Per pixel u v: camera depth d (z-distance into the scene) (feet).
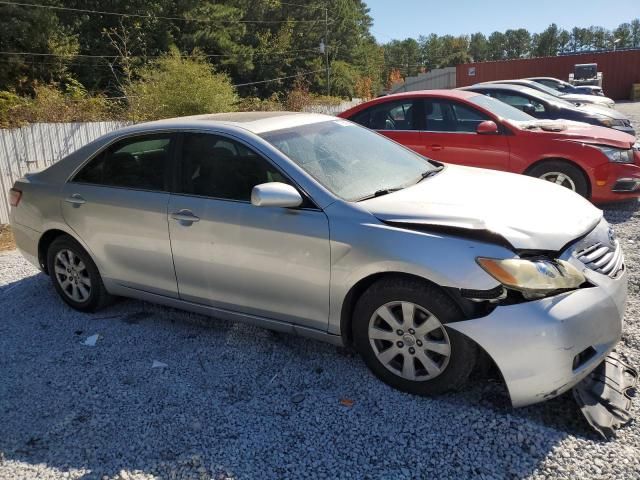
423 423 9.50
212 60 113.39
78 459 9.11
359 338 10.70
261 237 11.15
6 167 35.70
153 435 9.59
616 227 20.45
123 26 93.45
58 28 82.94
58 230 14.87
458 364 9.57
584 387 9.89
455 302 9.44
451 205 10.39
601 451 8.57
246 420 9.87
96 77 90.12
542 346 8.89
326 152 12.30
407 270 9.67
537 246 9.39
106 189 13.73
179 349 12.64
